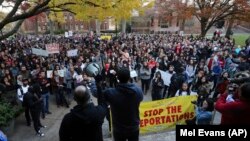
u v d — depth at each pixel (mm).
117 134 3871
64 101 11297
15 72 13750
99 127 3357
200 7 32781
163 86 11086
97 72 7570
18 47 26266
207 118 7301
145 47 21203
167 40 28484
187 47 20984
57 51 16906
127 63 13102
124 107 3727
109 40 32375
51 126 9289
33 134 8656
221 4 31875
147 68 12781
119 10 12797
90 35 42344
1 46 26172
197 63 13695
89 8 12727
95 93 6094
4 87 10297
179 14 33781
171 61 13680
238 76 5344
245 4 30312
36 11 12172
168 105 8094
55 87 11336
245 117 3391
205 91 9023
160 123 8125
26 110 9031
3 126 8188
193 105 8297
